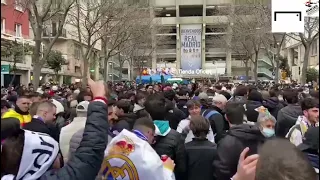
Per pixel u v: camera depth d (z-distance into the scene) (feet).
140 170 10.37
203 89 45.75
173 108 26.35
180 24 264.31
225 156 13.23
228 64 261.65
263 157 6.11
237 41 153.79
